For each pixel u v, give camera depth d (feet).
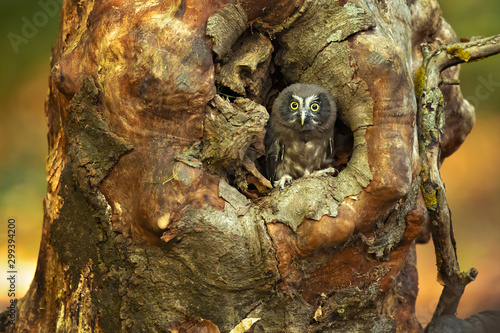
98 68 15.75
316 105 19.34
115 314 16.05
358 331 17.08
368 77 16.38
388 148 16.08
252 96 18.22
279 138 20.94
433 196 17.98
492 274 35.32
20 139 47.75
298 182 16.33
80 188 16.06
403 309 20.06
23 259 36.22
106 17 15.75
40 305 18.53
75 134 16.21
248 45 17.57
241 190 17.28
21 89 48.37
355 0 17.13
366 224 16.39
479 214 47.09
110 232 15.85
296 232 15.65
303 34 17.61
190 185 15.08
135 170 15.55
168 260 15.55
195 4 15.44
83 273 16.63
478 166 51.37
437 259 19.39
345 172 16.48
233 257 15.39
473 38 19.83
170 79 15.05
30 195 44.32
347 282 16.88
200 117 15.46
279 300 15.98
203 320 15.60
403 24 19.45
